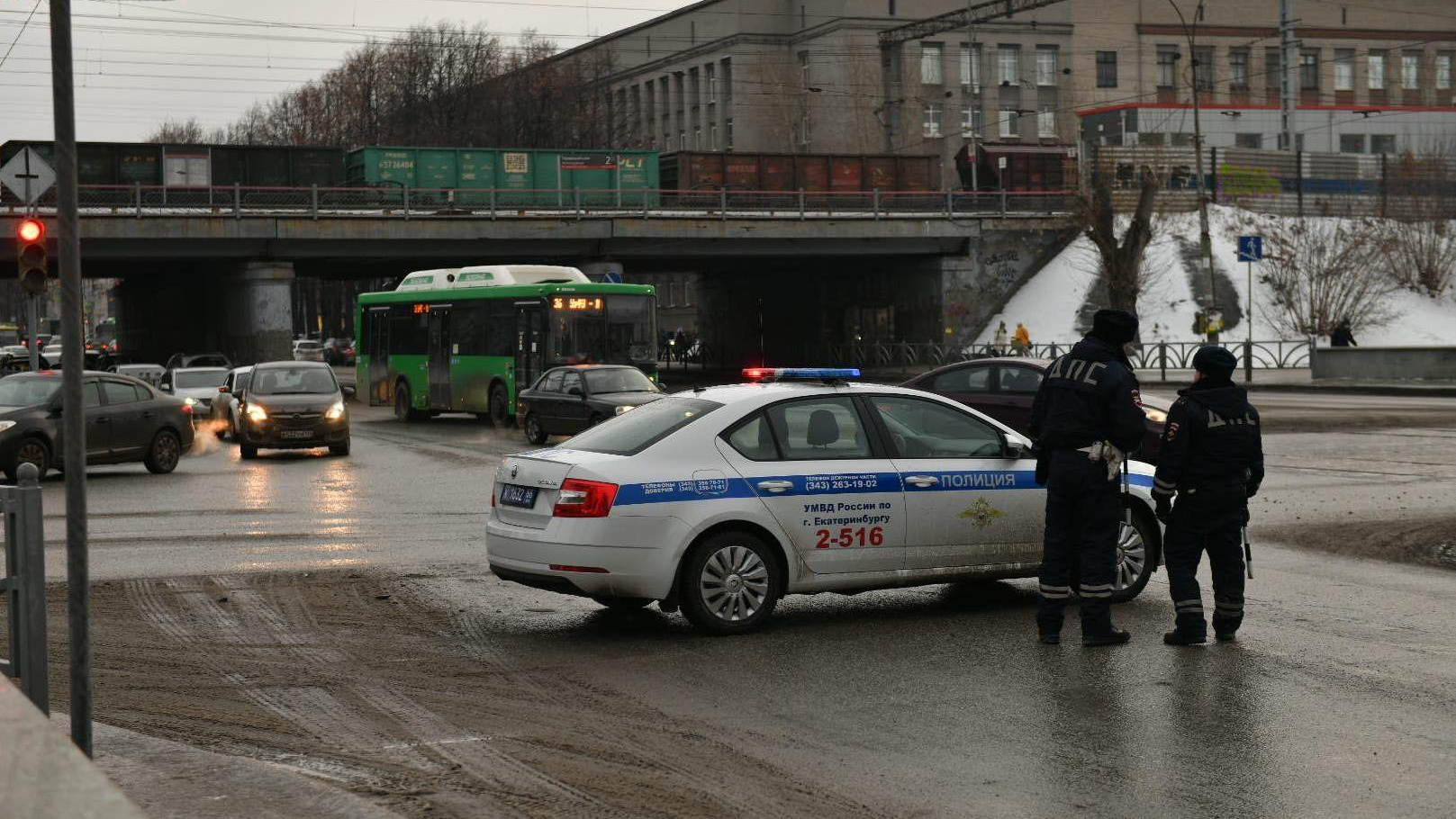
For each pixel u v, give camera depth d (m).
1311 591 10.77
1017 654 8.65
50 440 20.28
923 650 8.81
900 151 92.00
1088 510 8.80
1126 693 7.62
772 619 9.88
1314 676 7.97
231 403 30.20
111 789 2.70
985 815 5.59
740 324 80.88
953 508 9.88
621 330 31.41
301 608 10.28
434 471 21.91
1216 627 8.98
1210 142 70.12
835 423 9.75
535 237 52.78
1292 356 56.66
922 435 10.02
